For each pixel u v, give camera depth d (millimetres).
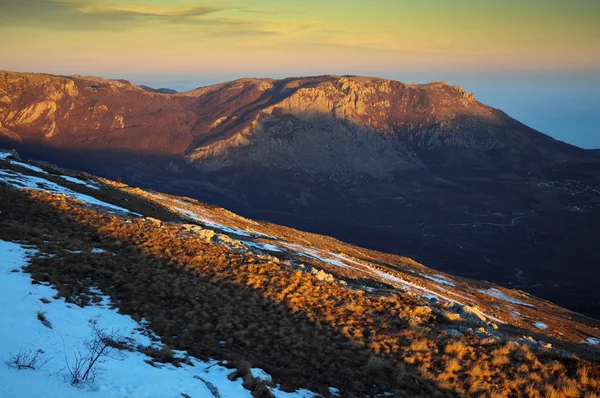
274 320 19922
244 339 17125
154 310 18328
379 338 19141
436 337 19828
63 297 16625
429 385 15516
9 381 9758
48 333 13117
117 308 17500
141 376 12094
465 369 16953
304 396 13617
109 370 11906
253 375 13812
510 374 16891
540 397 15328
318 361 16406
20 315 13789
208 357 15195
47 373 10734
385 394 14836
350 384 15102
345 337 18984
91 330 14461
